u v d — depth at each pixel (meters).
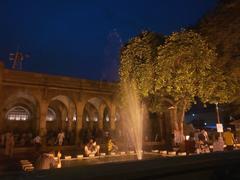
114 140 31.89
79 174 2.47
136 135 33.19
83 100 33.25
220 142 16.69
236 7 19.34
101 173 2.55
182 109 21.84
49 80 31.03
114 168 2.77
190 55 19.17
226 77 20.25
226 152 4.00
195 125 46.47
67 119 34.34
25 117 31.70
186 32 20.00
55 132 33.44
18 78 28.91
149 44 22.53
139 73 21.83
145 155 21.55
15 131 30.66
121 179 2.62
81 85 33.34
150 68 21.27
